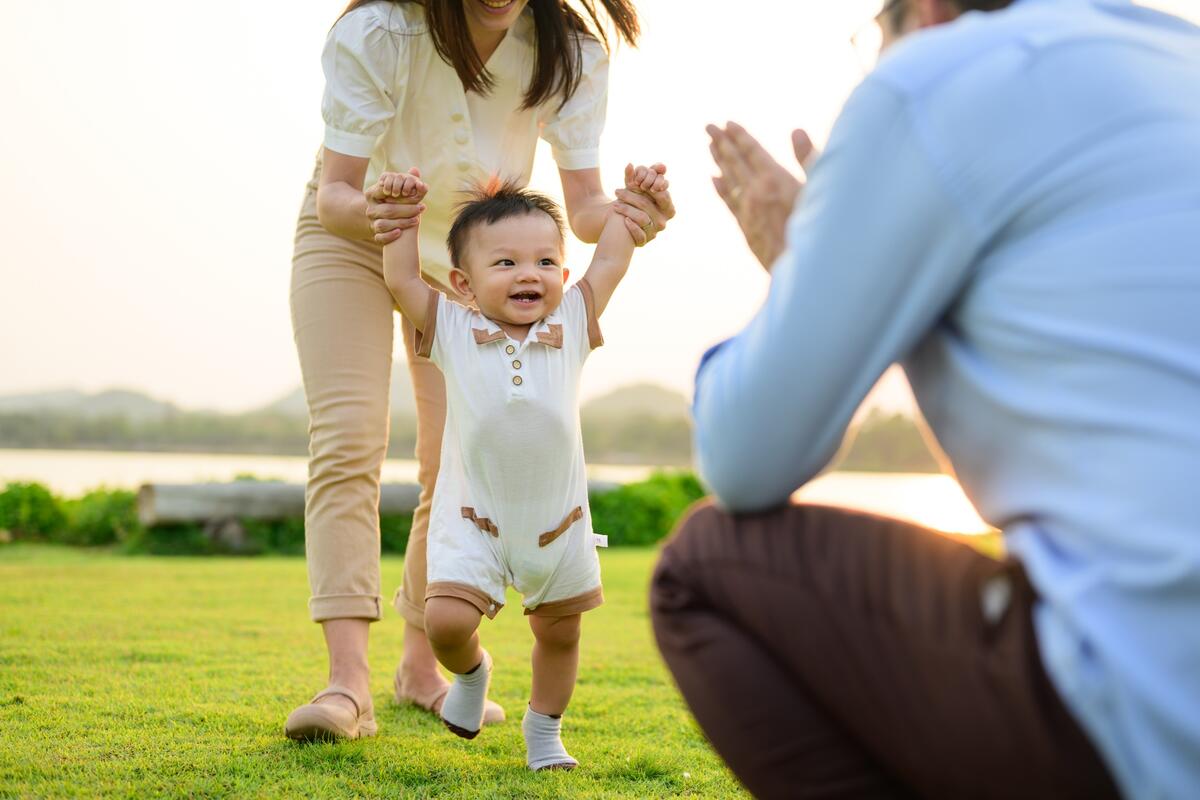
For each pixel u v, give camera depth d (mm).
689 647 1242
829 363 1066
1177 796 886
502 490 2088
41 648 3271
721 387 1149
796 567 1157
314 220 2518
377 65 2305
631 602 4828
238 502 7391
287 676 2938
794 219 1139
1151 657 899
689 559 1248
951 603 1062
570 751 2260
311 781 1938
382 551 7348
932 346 1109
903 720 1094
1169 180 971
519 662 3344
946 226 1021
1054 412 968
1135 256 950
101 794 1812
